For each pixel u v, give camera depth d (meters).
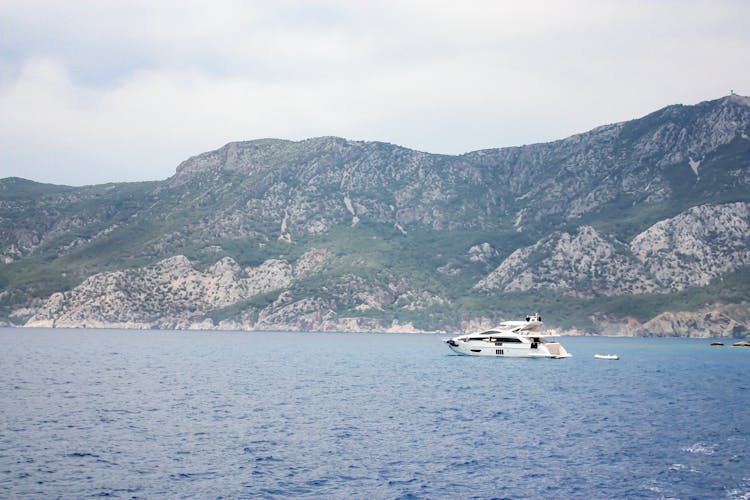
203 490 45.19
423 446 58.09
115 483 46.47
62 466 50.38
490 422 70.50
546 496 44.81
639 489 46.34
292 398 88.69
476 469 50.88
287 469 50.28
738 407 83.69
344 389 100.25
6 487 45.31
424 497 44.41
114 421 69.06
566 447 58.28
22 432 62.53
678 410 80.69
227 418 71.56
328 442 59.28
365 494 44.81
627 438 62.38
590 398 91.56
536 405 84.00
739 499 44.50
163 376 119.44
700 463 53.03
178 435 61.81
